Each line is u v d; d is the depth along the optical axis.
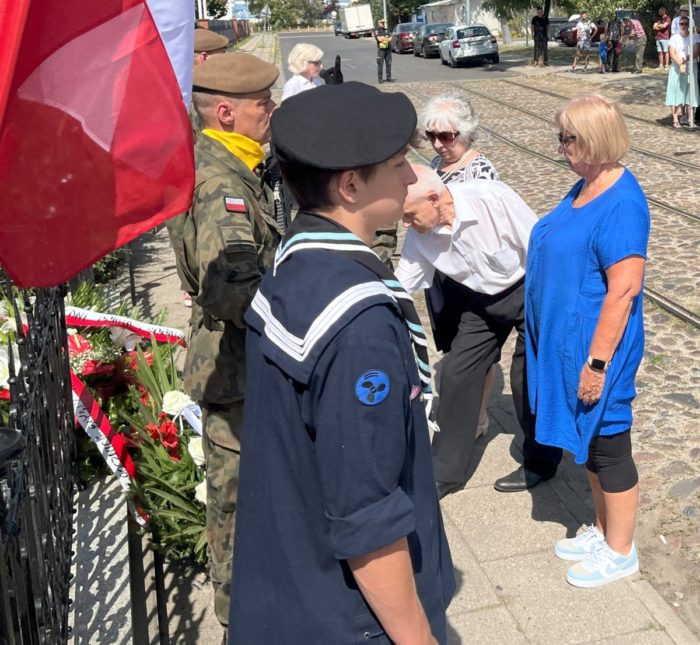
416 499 1.71
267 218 2.87
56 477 3.07
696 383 5.10
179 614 3.33
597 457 3.23
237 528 1.81
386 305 1.56
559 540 3.64
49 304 3.25
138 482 3.60
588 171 2.99
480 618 3.22
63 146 1.86
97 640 2.89
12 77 1.76
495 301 3.67
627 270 2.88
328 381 1.51
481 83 22.62
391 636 1.62
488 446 4.48
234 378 2.75
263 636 1.76
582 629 3.14
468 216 3.43
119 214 1.94
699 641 3.08
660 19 22.27
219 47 6.64
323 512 1.66
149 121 1.92
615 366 3.00
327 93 1.64
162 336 4.55
